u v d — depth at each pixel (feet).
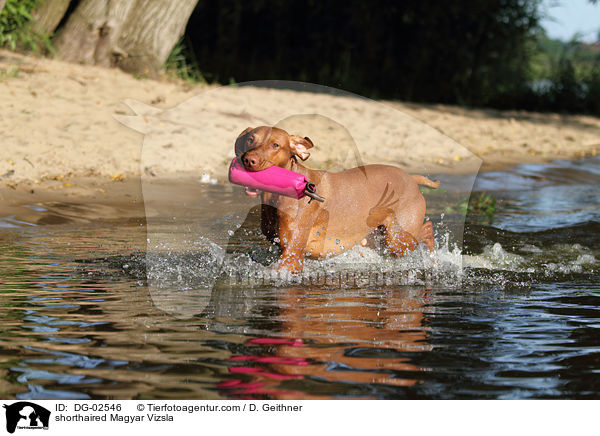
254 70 56.59
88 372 8.28
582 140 43.04
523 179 31.27
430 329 10.23
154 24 38.58
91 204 21.29
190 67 44.47
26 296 11.62
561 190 29.53
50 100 30.09
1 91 29.84
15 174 22.99
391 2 59.72
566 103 61.57
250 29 58.85
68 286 12.41
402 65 61.41
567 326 10.55
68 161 25.04
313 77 57.72
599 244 18.31
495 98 61.36
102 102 31.12
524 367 8.70
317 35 58.65
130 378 8.13
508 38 62.75
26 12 34.86
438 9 59.77
